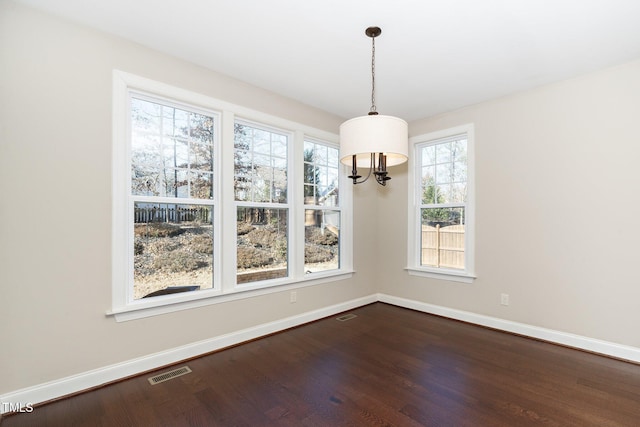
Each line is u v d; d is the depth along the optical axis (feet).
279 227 11.27
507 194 10.91
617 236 8.82
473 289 11.74
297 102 11.60
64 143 6.86
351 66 9.09
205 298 8.99
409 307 13.69
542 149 10.16
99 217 7.29
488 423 5.98
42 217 6.60
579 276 9.43
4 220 6.21
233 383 7.45
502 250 11.01
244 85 10.04
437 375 7.83
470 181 11.81
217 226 9.45
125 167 7.75
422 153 13.65
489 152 11.35
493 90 10.61
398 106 12.01
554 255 9.90
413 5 6.51
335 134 13.07
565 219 9.70
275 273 11.09
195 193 9.11
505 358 8.80
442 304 12.64
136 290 8.04
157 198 8.37
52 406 6.50
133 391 7.08
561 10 6.59
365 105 12.03
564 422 6.01
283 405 6.58
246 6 6.56
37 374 6.54
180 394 6.98
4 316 6.21
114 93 7.52
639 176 8.50
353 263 13.73
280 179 11.30
